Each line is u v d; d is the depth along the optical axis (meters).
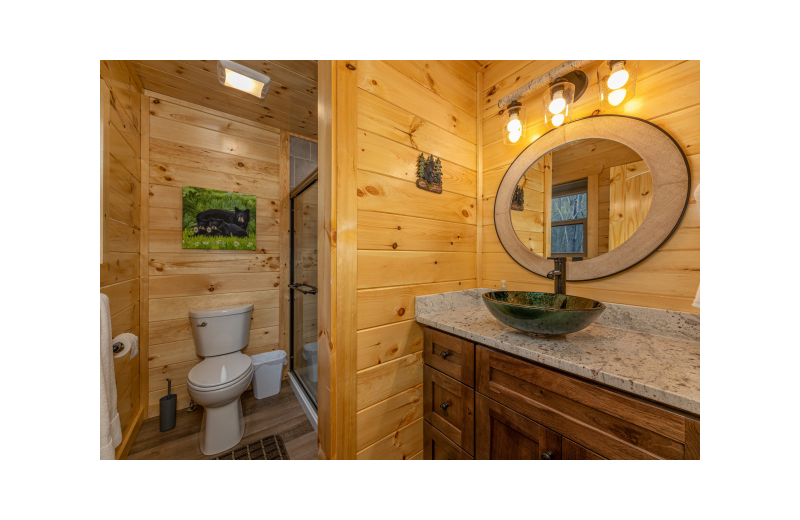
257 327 2.20
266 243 2.24
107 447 0.92
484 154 1.58
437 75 1.39
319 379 1.11
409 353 1.25
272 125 2.25
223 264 2.06
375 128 1.13
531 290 1.37
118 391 1.38
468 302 1.49
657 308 0.99
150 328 1.80
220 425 1.51
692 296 0.92
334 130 1.00
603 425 0.71
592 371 0.71
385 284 1.16
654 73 1.01
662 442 0.62
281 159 2.30
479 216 1.57
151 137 1.81
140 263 1.75
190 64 1.57
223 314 1.90
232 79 1.49
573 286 1.22
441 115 1.40
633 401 0.66
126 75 1.51
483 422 0.99
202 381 1.46
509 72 1.48
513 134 1.35
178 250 1.90
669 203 0.96
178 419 1.78
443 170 1.40
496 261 1.51
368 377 1.10
